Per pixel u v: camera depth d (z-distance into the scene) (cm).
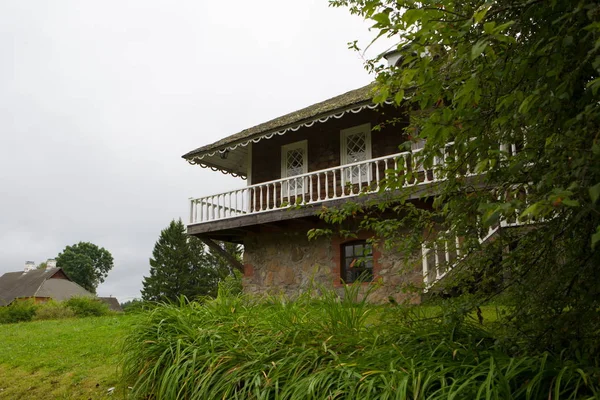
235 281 1387
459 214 311
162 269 4556
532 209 167
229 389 348
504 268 325
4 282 4612
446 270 375
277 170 1317
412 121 347
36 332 925
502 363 284
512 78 260
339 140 1223
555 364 272
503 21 266
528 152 261
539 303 292
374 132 1166
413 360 311
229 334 440
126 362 486
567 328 276
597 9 195
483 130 276
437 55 271
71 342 738
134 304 571
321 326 416
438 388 282
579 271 270
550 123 259
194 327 480
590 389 248
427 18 212
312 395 303
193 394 368
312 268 1155
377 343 369
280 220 1120
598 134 196
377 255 1036
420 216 358
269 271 1237
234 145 1200
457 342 335
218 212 1234
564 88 212
